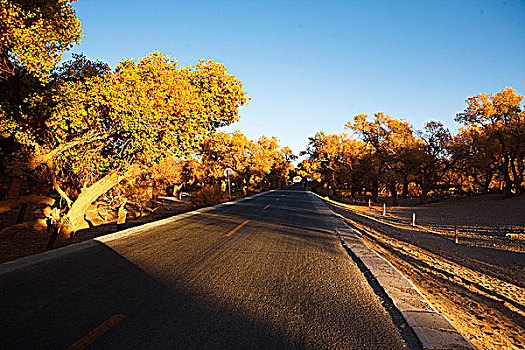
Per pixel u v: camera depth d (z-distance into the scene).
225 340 3.17
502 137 30.27
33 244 12.27
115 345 3.01
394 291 4.75
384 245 9.52
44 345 2.98
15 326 3.37
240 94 14.07
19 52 8.16
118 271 5.61
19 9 7.65
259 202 26.08
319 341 3.20
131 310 3.88
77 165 11.18
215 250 7.50
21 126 9.36
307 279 5.35
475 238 11.95
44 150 10.33
